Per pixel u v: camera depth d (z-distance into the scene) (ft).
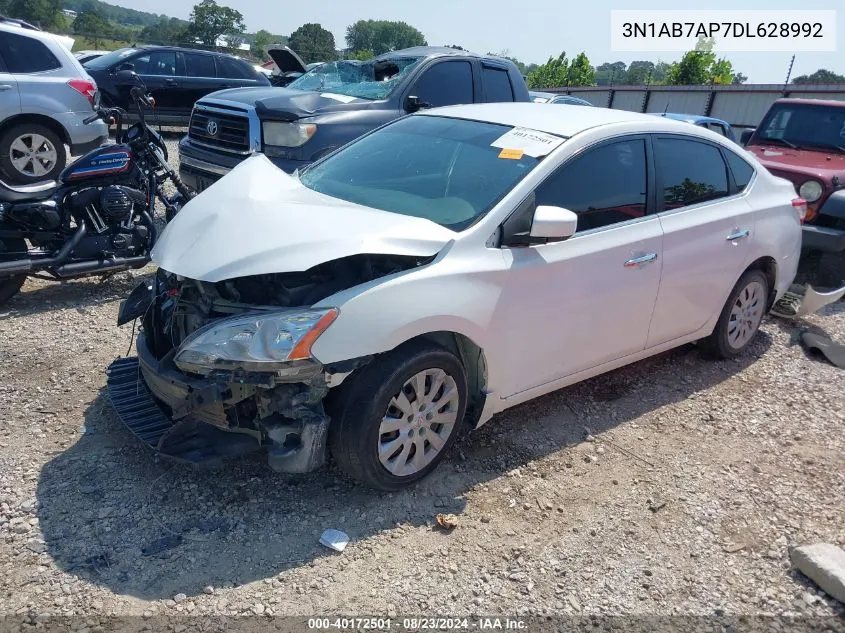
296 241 9.98
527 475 11.89
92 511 10.20
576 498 11.38
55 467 11.14
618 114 14.39
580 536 10.48
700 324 15.44
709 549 10.41
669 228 13.76
